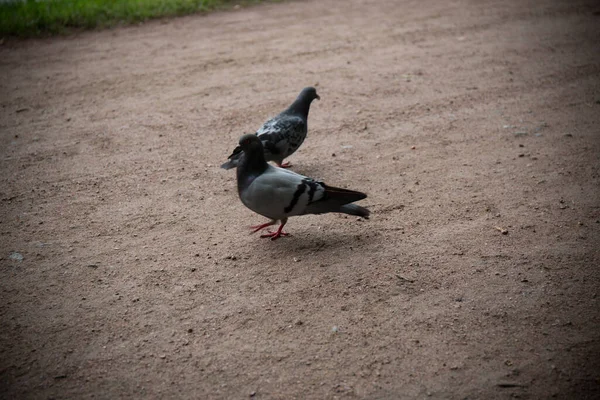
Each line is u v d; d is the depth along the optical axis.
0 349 3.49
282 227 4.71
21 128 6.82
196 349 3.50
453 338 3.56
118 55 9.40
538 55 9.37
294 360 3.40
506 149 6.24
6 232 4.76
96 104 7.55
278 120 5.60
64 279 4.18
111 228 4.85
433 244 4.57
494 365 3.34
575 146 6.24
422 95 7.85
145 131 6.79
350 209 4.38
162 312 3.84
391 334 3.60
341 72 8.72
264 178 4.32
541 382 3.20
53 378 3.28
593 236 4.60
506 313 3.77
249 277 4.20
